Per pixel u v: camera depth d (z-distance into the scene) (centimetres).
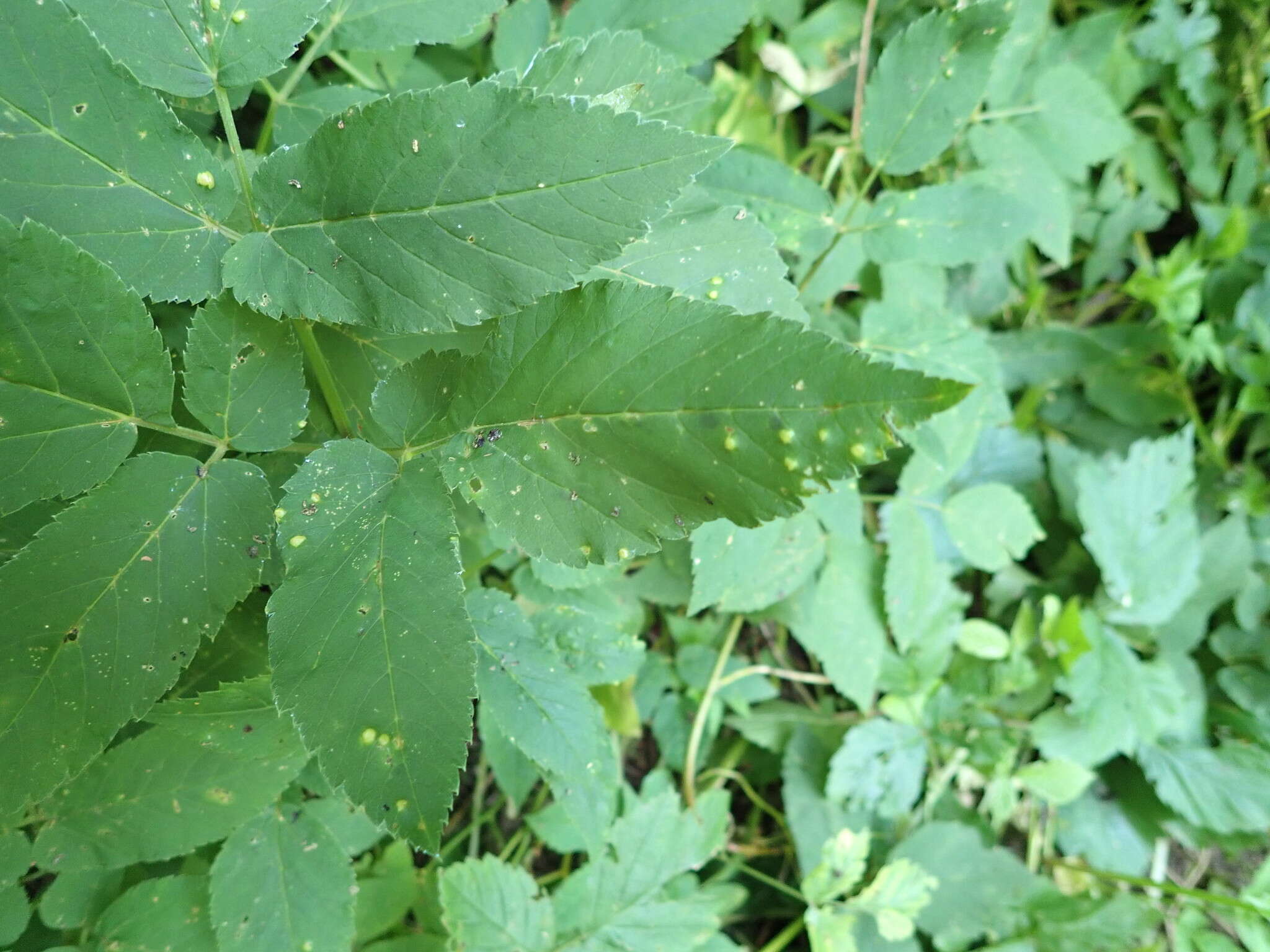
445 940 30
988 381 36
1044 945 38
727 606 34
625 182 18
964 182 38
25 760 18
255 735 23
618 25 30
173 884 25
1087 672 40
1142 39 45
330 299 19
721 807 35
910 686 40
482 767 35
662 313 18
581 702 27
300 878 26
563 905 31
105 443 19
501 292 19
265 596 25
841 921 35
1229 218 44
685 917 32
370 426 24
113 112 18
